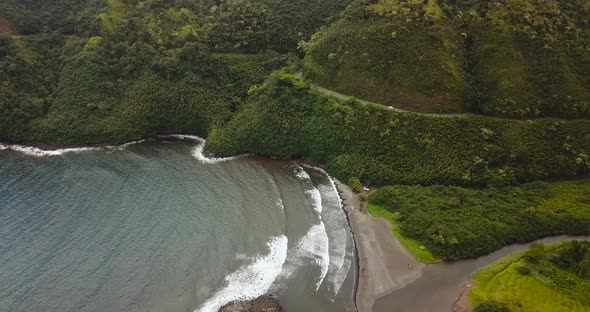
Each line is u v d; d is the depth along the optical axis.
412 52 83.94
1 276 57.22
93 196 74.62
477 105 81.00
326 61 91.94
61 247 62.34
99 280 56.78
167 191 76.50
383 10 91.25
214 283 57.03
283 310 53.19
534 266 57.12
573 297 52.22
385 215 69.69
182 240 64.19
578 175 75.44
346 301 54.34
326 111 85.50
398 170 77.12
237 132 89.06
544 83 80.19
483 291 54.56
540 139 76.06
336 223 69.31
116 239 64.06
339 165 80.88
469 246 60.88
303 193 76.81
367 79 86.38
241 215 70.44
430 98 81.38
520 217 65.75
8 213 69.62
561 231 64.81
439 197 70.44
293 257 61.81
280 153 87.38
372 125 81.38
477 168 73.50
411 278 57.44
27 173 82.31
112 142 93.38
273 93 90.38
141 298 54.34
